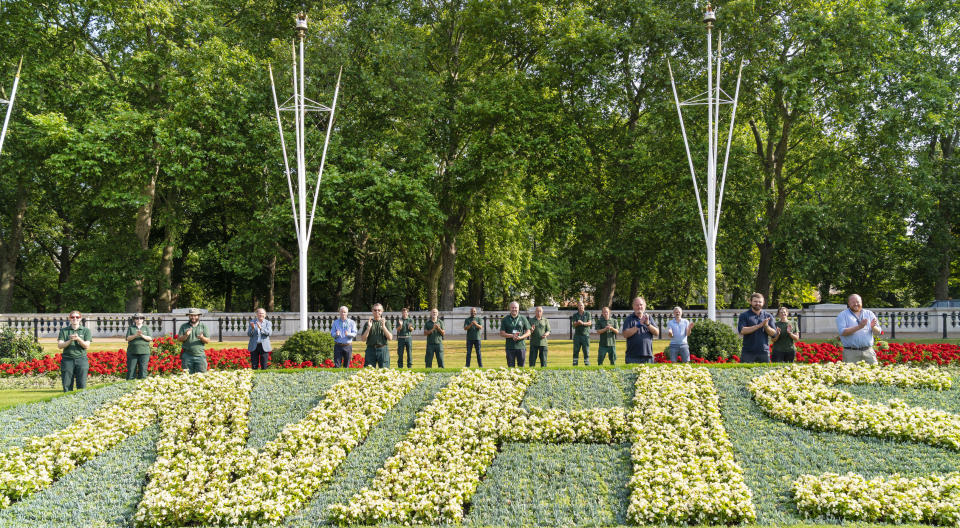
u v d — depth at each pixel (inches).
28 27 1096.2
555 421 329.7
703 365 420.2
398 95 1113.4
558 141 1144.2
